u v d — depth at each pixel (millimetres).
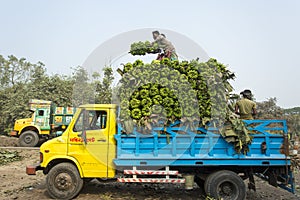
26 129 14516
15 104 21609
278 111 9312
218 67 5656
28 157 11742
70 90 20438
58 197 5348
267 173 5598
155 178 5316
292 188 5125
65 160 5574
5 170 9008
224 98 5395
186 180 5305
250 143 5219
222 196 5223
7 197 5703
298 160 5309
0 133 22516
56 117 14352
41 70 27688
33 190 6309
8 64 34031
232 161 5191
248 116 5820
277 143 5254
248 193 6363
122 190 6316
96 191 6133
